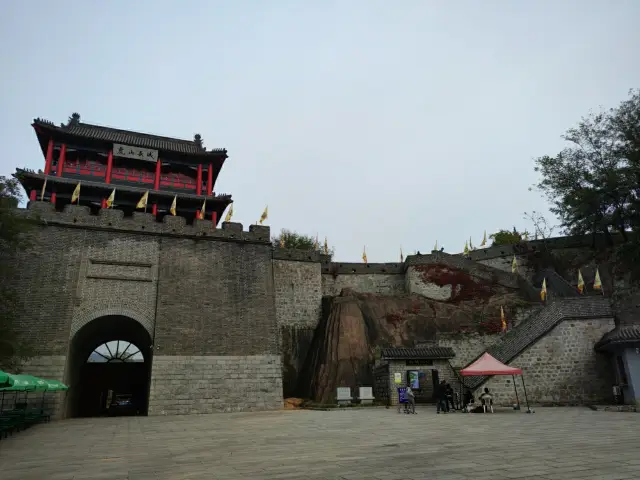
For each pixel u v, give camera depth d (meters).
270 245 30.52
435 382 25.22
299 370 34.12
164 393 24.25
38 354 23.20
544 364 24.33
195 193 43.16
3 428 14.00
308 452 9.88
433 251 40.44
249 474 7.55
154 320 26.00
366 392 25.95
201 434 14.27
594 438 10.94
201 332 26.33
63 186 38.03
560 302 25.86
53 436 14.62
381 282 40.78
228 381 25.59
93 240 26.66
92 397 31.50
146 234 27.86
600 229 37.59
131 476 7.70
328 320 34.00
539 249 41.03
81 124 41.69
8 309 23.34
